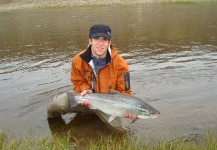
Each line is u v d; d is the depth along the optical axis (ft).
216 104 7.22
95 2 35.86
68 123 6.56
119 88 6.14
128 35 15.94
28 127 6.35
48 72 9.82
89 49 6.01
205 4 31.91
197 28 17.58
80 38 15.20
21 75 9.58
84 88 6.16
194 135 5.87
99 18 22.71
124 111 5.29
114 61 5.94
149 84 8.53
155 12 26.07
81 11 27.96
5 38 15.98
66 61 11.09
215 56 11.29
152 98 7.61
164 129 6.14
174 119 6.55
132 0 36.78
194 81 8.69
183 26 18.39
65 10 29.35
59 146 5.35
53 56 11.87
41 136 5.93
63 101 6.47
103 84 6.06
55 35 16.26
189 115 6.71
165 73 9.42
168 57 11.32
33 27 19.33
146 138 5.80
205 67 9.93
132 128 6.23
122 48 13.03
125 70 5.98
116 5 33.22
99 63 5.99
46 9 30.89
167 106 7.16
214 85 8.37
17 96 7.85
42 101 7.55
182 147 5.23
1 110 7.09
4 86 8.59
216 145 5.25
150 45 13.47
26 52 12.68
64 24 20.13
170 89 8.15
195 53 11.84
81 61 6.09
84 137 5.95
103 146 5.37
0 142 5.54
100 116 6.47
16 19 23.84
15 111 7.05
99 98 5.47
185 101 7.41
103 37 5.66
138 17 23.03
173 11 26.58
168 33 16.30
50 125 6.47
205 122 6.40
